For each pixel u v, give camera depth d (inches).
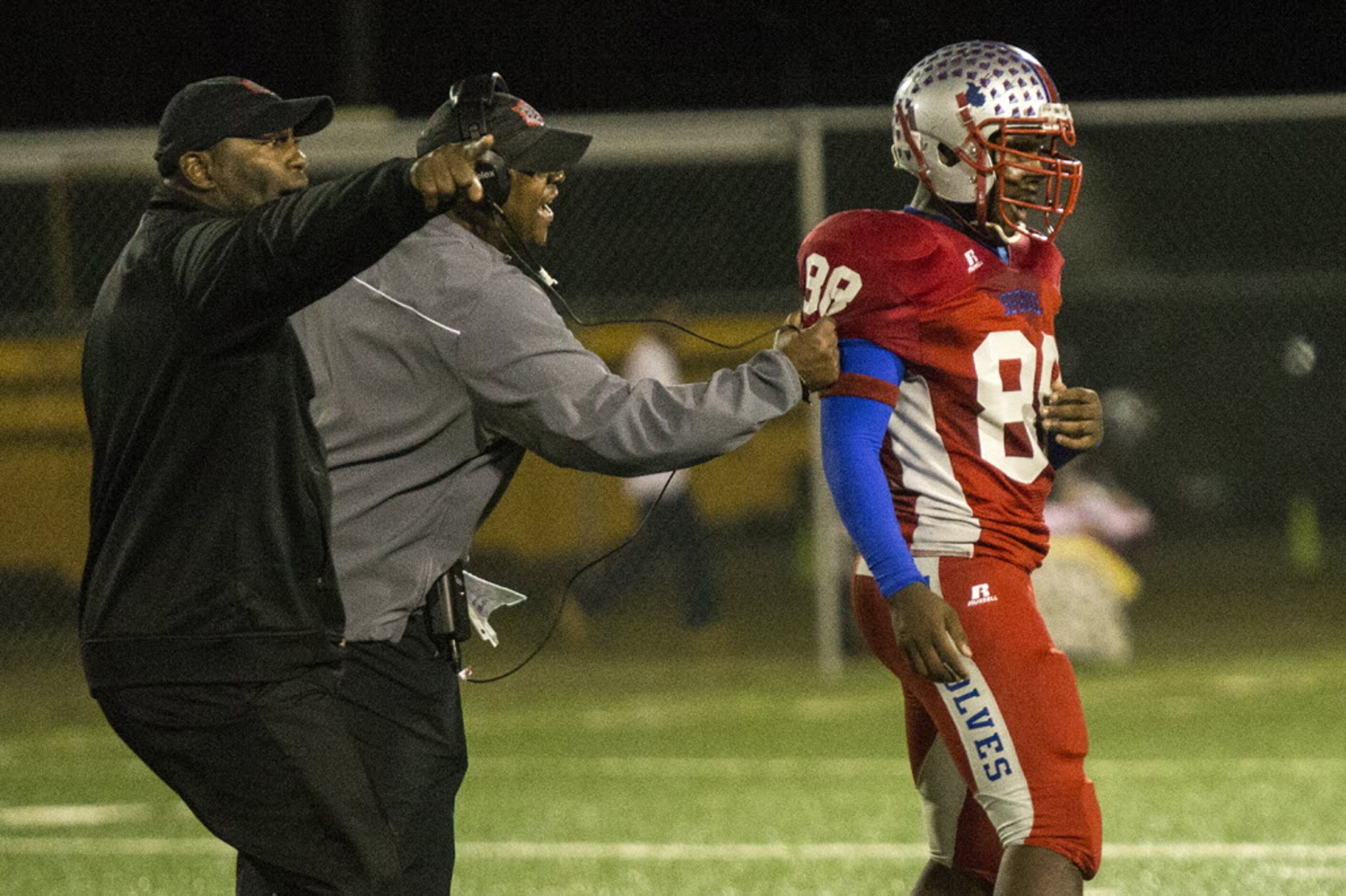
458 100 506.0
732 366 2202.3
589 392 466.9
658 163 1845.5
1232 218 2746.1
